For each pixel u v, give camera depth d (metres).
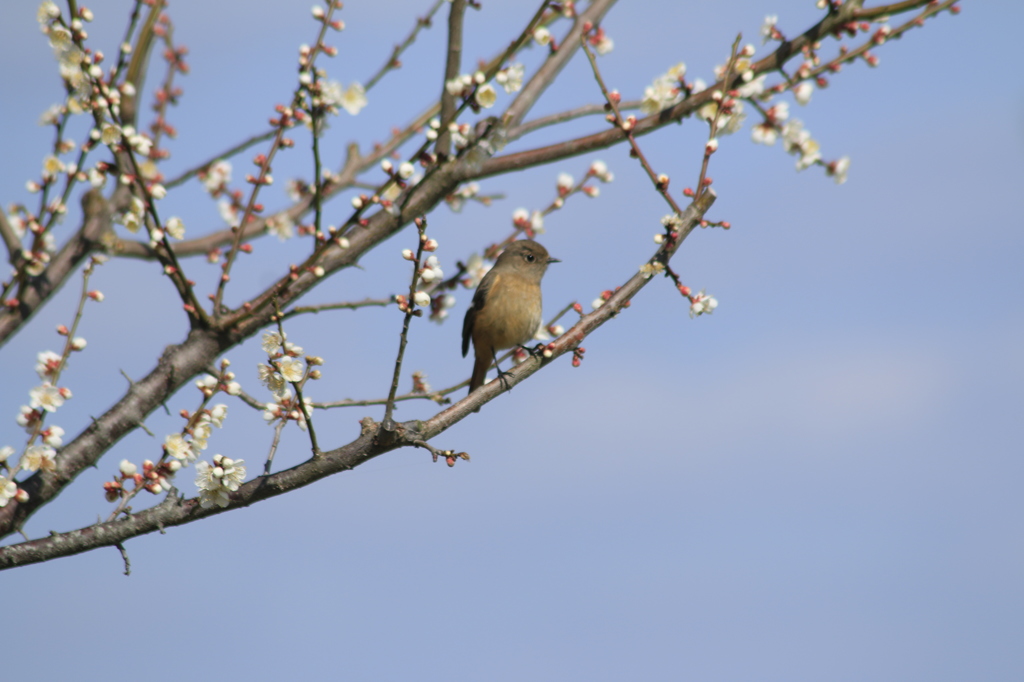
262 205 9.45
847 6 9.23
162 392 8.88
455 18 9.97
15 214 10.57
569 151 10.04
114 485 7.68
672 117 9.56
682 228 8.25
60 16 8.19
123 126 9.30
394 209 9.45
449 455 7.71
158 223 8.69
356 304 9.69
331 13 8.56
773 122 8.98
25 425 7.67
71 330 7.88
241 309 9.40
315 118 8.56
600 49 11.12
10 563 7.45
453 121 8.89
